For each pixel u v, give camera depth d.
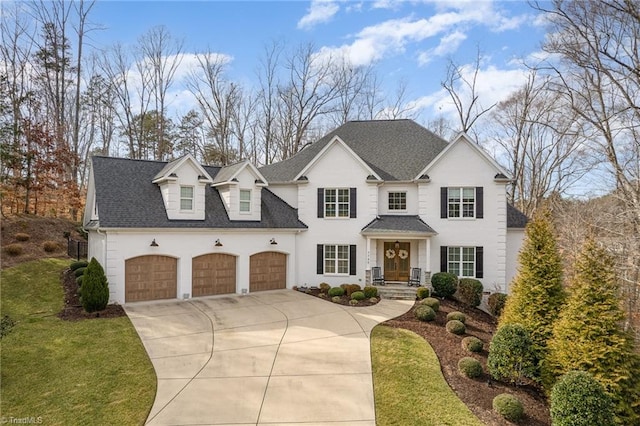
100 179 18.80
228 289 20.72
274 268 22.27
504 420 9.21
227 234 20.47
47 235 25.69
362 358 12.15
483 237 21.28
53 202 31.83
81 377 10.57
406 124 26.31
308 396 9.78
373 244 22.22
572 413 8.40
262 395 9.80
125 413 8.92
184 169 19.56
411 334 14.55
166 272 18.92
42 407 9.19
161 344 13.01
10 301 16.62
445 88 38.75
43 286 18.58
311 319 16.27
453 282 20.30
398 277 22.59
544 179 35.97
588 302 10.30
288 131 41.06
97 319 15.13
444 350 13.25
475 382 11.05
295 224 22.72
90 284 15.67
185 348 12.73
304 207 23.03
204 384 10.34
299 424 8.55
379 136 25.97
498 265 21.05
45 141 28.62
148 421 8.62
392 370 11.33
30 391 9.89
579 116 24.58
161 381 10.47
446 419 9.01
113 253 17.28
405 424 8.69
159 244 18.47
